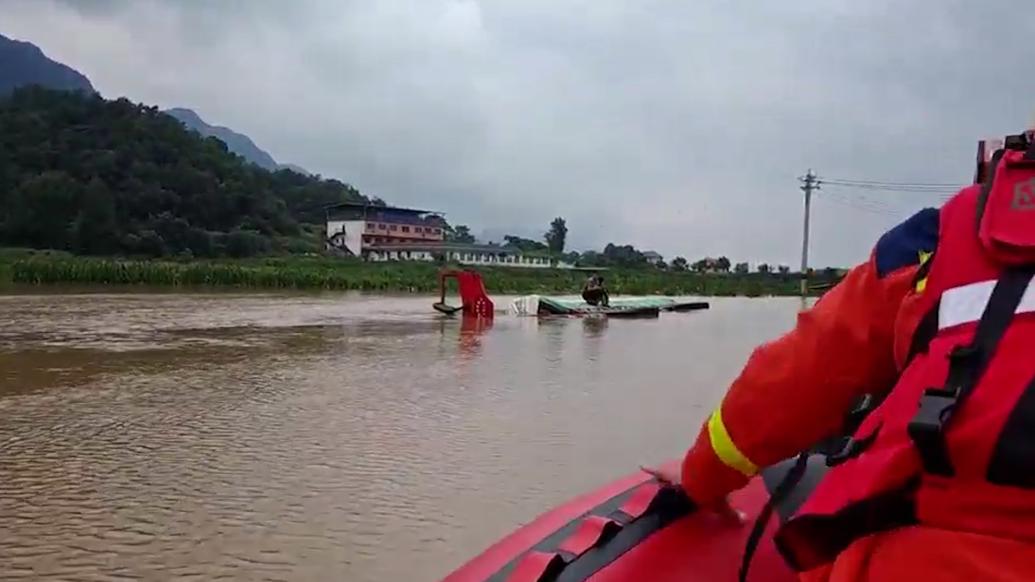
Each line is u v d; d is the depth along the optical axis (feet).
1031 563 3.37
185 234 258.78
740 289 208.33
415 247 302.45
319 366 39.09
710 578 5.77
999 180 3.85
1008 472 3.41
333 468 20.57
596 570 5.91
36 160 264.93
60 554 14.80
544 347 49.65
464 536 15.81
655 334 62.03
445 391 32.32
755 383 4.72
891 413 3.90
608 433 24.89
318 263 244.22
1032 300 3.53
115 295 104.68
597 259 322.75
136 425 25.48
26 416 26.71
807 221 184.14
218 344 48.16
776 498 5.71
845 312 4.40
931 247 4.14
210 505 17.61
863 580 3.78
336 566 14.29
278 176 381.81
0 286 122.93
